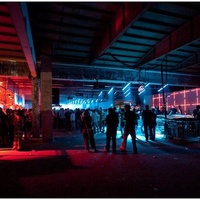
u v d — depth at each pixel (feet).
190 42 35.17
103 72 51.78
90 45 42.86
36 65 44.19
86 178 19.61
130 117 31.71
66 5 31.22
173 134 42.75
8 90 54.08
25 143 40.73
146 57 48.29
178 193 16.03
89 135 32.24
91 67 50.47
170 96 82.79
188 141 39.37
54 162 25.77
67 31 37.93
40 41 40.98
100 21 35.58
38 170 22.34
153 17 34.71
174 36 38.99
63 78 48.08
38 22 34.71
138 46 44.42
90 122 32.50
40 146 37.32
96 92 101.19
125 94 99.40
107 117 31.63
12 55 41.98
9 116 41.96
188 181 18.67
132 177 19.83
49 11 32.30
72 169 22.58
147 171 21.75
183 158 27.50
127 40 42.01
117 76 53.21
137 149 33.99
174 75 60.75
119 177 19.84
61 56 45.75
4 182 18.63
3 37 35.50
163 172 21.39
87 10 32.63
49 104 42.27
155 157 28.04
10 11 18.29
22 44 26.71
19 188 17.19
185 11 33.01
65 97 120.26
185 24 36.09
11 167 23.58
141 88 59.00
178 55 49.14
